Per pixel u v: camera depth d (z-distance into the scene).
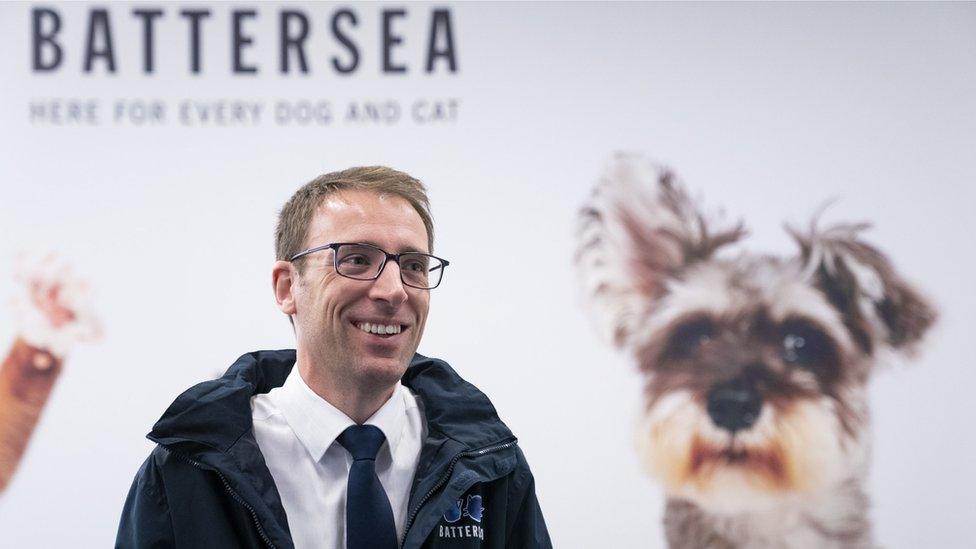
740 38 3.35
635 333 3.30
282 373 1.68
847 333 3.28
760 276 3.32
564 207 3.34
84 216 3.31
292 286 1.55
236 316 3.29
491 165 3.35
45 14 3.35
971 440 3.25
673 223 3.33
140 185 3.33
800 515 3.24
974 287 3.28
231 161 3.34
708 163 3.35
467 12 3.37
